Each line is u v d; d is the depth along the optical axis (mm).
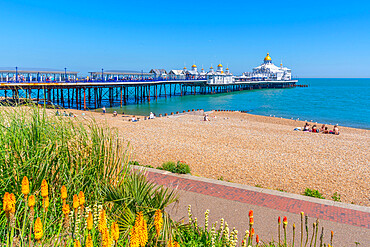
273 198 9266
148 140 21281
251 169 14664
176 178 10969
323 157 17594
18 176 4688
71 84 51344
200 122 34188
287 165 15477
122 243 4465
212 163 15609
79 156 5844
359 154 18562
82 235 4309
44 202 3893
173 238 4840
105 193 5527
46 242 4023
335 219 7902
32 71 55219
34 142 5293
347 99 85688
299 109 60156
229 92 116438
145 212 5133
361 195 11617
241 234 6891
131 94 95938
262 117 45156
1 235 4078
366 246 6562
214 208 8336
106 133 6918
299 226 7438
